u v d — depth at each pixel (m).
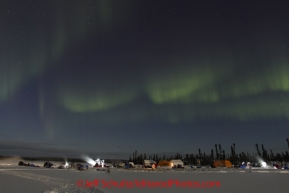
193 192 16.59
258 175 30.11
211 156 102.56
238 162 98.06
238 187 18.91
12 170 33.53
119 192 16.20
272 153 107.06
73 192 15.41
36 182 19.28
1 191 14.82
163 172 36.84
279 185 19.95
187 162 103.12
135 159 107.44
